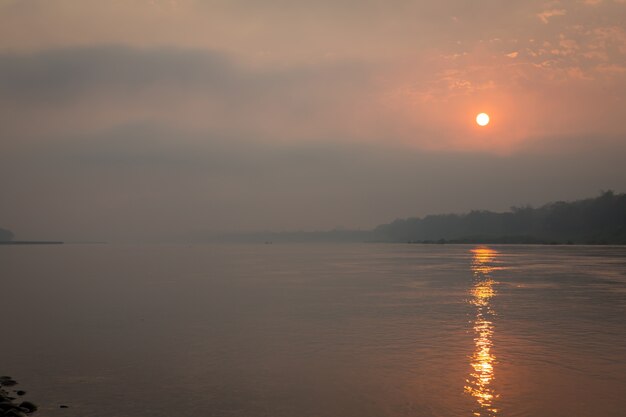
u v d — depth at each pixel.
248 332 32.81
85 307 44.84
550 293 52.72
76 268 105.12
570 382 21.56
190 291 57.75
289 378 22.55
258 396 20.27
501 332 32.00
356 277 76.12
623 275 74.44
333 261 131.25
